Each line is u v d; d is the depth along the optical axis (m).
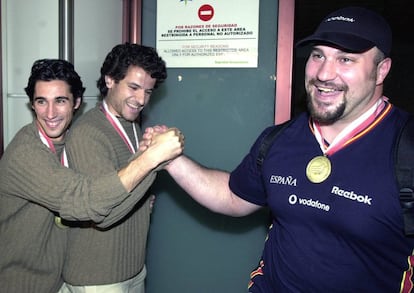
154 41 2.31
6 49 1.85
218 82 2.26
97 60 2.13
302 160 1.30
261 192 1.50
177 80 2.30
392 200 1.13
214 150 2.30
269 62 2.18
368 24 1.16
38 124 1.55
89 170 1.48
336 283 1.21
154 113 2.35
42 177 1.38
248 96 2.23
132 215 1.68
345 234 1.18
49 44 1.90
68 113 1.57
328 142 1.28
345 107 1.17
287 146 1.36
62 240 1.58
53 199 1.37
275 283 1.36
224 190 1.59
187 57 2.27
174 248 2.43
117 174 1.35
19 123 1.90
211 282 2.40
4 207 1.48
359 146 1.21
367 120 1.22
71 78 1.55
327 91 1.18
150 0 2.29
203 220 2.38
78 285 1.59
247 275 2.35
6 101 1.87
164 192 2.41
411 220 1.10
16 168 1.41
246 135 2.25
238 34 2.19
